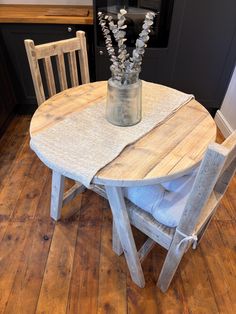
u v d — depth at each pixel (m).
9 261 1.26
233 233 1.42
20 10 2.11
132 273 1.13
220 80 2.20
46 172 1.80
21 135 2.18
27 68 2.20
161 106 1.16
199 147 0.91
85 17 1.92
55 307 1.10
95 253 1.31
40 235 1.38
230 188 1.70
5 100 2.17
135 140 0.93
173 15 1.85
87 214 1.51
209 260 1.29
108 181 0.76
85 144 0.90
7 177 1.75
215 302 1.13
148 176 0.77
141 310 1.10
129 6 1.81
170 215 0.89
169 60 2.09
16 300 1.12
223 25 1.90
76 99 1.20
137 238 1.38
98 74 2.16
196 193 0.68
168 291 1.16
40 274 1.21
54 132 0.96
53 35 2.01
